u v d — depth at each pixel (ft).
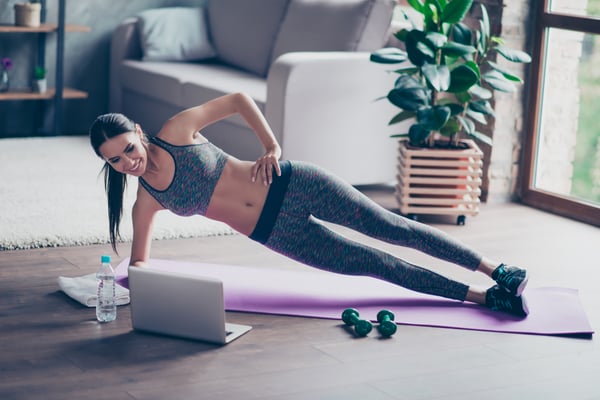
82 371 8.89
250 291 11.30
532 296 11.46
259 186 10.55
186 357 9.32
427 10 14.52
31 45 20.85
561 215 15.93
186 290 9.60
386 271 10.86
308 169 10.62
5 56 20.61
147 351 9.44
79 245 13.04
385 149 16.83
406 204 15.06
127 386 8.59
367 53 16.49
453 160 15.01
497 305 10.91
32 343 9.53
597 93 15.39
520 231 14.79
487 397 8.66
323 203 10.62
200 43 20.62
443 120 14.23
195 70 19.54
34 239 12.82
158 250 12.98
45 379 8.67
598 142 15.47
